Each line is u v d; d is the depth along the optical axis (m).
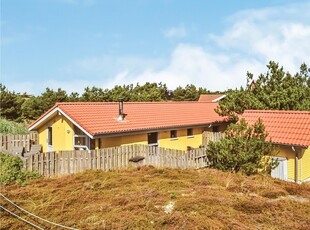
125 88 45.47
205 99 42.53
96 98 37.38
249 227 8.21
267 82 23.08
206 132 23.33
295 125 17.78
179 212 9.00
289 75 22.56
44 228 8.35
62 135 18.25
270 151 15.52
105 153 15.23
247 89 23.98
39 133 19.91
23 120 32.88
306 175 16.73
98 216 8.88
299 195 11.85
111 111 19.83
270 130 18.16
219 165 15.80
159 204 9.80
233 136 16.00
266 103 22.14
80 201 10.20
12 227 8.41
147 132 18.66
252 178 14.09
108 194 10.89
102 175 13.69
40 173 13.56
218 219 8.68
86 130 15.92
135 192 10.98
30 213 9.17
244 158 14.68
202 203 9.77
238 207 9.66
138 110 21.67
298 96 21.38
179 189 11.59
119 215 8.81
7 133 22.19
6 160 13.88
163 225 8.29
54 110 17.94
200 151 17.41
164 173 14.54
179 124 20.77
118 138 17.53
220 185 12.62
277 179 14.91
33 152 18.72
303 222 8.70
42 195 10.80
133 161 16.06
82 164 14.54
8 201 10.09
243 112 22.53
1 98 31.84
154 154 16.42
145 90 49.53
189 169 15.88
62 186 12.06
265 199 10.85
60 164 14.09
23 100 36.25
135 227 8.18
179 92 56.41
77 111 17.86
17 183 12.16
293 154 16.42
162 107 24.23
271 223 8.59
